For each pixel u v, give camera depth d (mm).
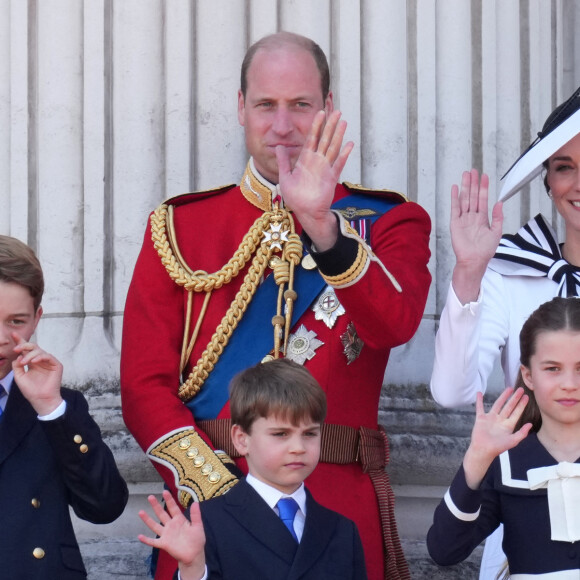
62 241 20062
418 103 20547
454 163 20641
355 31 20375
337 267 15055
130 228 19969
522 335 14953
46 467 14906
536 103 21859
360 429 15984
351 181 20156
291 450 14109
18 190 20422
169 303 16734
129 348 16562
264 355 16156
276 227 16641
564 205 16969
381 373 16500
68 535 14859
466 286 16047
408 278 15992
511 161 21281
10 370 15102
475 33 21109
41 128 20344
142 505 19359
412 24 20656
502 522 14805
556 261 17016
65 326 19906
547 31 22453
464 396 16250
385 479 16141
